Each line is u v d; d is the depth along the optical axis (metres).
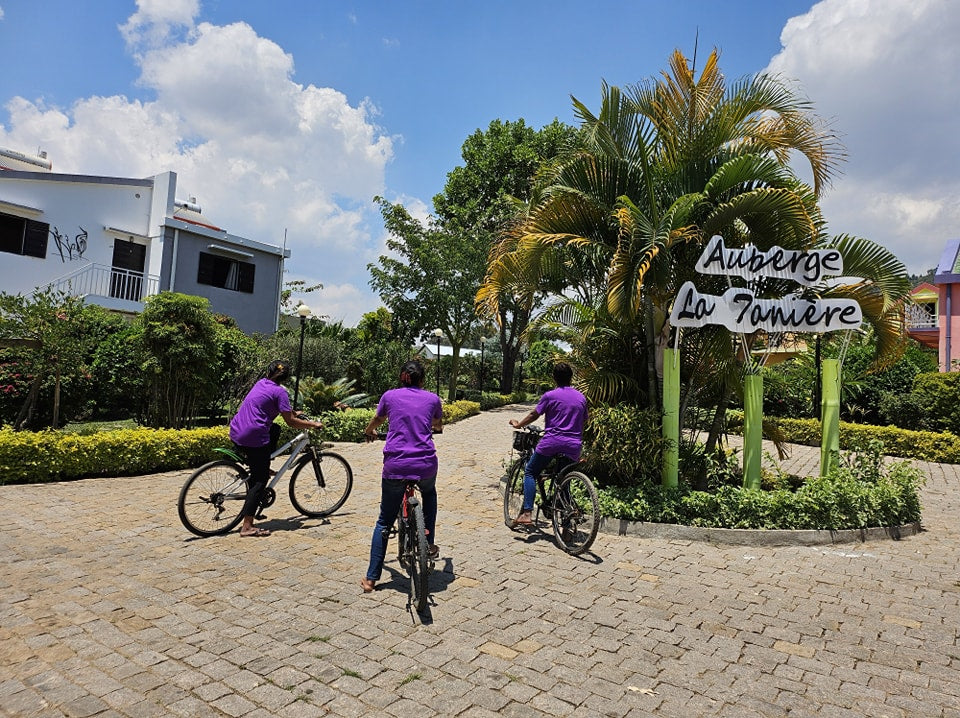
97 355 13.34
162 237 19.02
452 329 24.34
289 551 5.28
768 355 7.75
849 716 2.99
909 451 13.25
